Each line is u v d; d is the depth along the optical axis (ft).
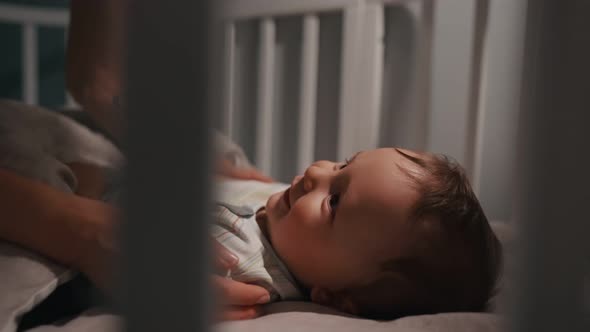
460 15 4.00
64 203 2.02
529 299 0.75
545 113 0.73
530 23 0.76
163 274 0.72
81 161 2.64
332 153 4.58
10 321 1.78
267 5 4.52
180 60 0.69
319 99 4.65
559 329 0.75
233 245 2.31
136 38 0.69
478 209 2.36
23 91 5.46
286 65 4.76
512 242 0.82
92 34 3.17
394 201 2.24
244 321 1.93
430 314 2.24
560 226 0.74
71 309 2.23
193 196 0.71
